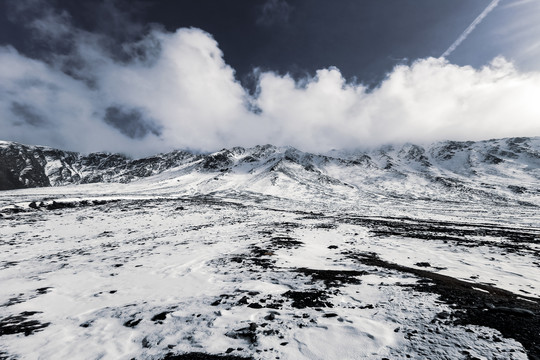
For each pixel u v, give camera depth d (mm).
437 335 4621
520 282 9172
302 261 12031
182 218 36625
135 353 4715
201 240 19547
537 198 109938
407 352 4223
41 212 40812
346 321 5387
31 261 15594
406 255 13992
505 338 4395
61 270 12508
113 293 8602
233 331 5137
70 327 6000
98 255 16047
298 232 22375
